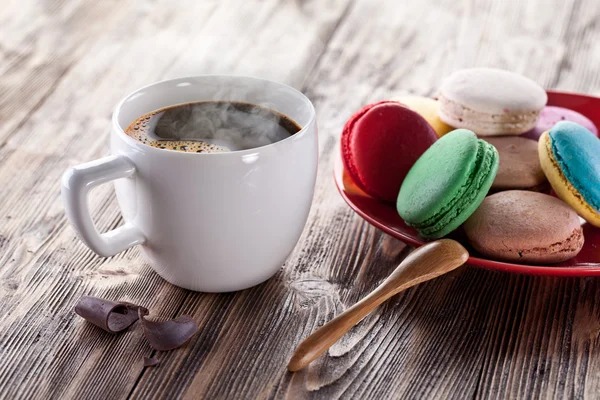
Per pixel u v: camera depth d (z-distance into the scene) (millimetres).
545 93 574
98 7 784
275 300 485
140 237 473
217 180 451
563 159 512
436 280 498
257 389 445
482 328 473
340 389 445
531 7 786
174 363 455
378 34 743
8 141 604
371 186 531
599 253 500
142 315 471
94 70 690
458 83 572
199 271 475
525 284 496
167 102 501
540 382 449
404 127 530
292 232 481
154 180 455
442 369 454
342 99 655
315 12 776
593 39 736
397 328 472
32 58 704
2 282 496
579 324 475
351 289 493
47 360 456
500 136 560
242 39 733
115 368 453
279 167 459
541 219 488
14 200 552
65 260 510
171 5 790
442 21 762
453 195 488
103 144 605
